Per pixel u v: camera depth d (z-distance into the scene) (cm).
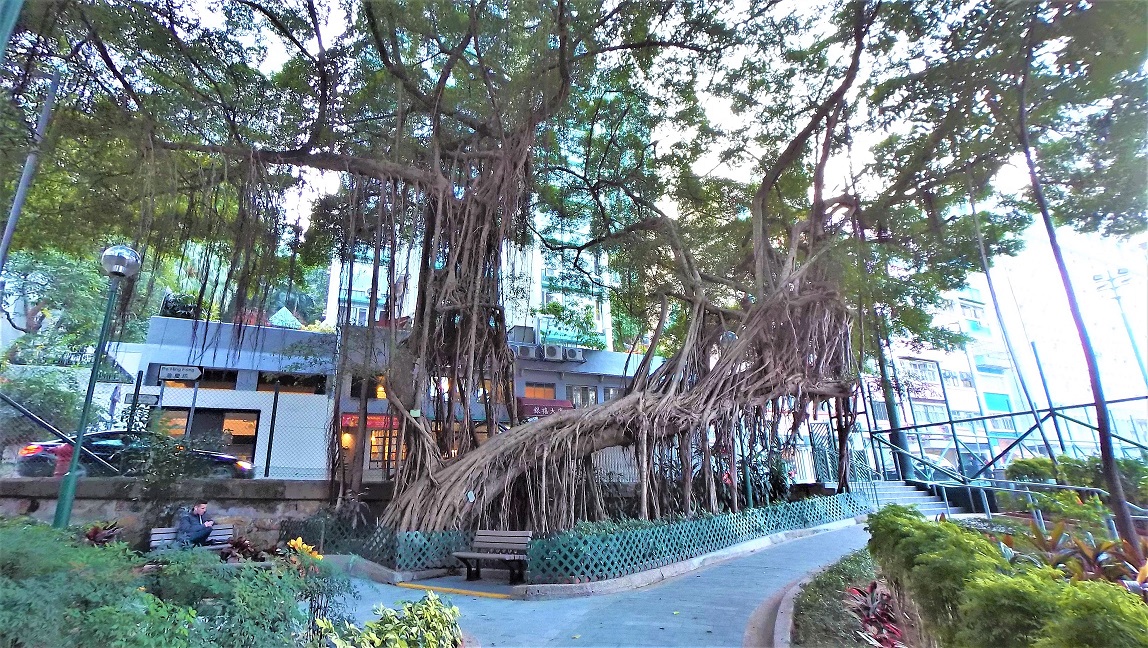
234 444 1817
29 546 283
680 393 1313
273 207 1192
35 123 852
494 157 1315
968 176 1287
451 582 873
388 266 1182
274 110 1262
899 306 1638
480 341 1255
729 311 1494
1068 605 241
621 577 822
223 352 1891
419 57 1341
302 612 376
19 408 1161
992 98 1074
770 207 1728
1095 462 1232
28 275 1719
